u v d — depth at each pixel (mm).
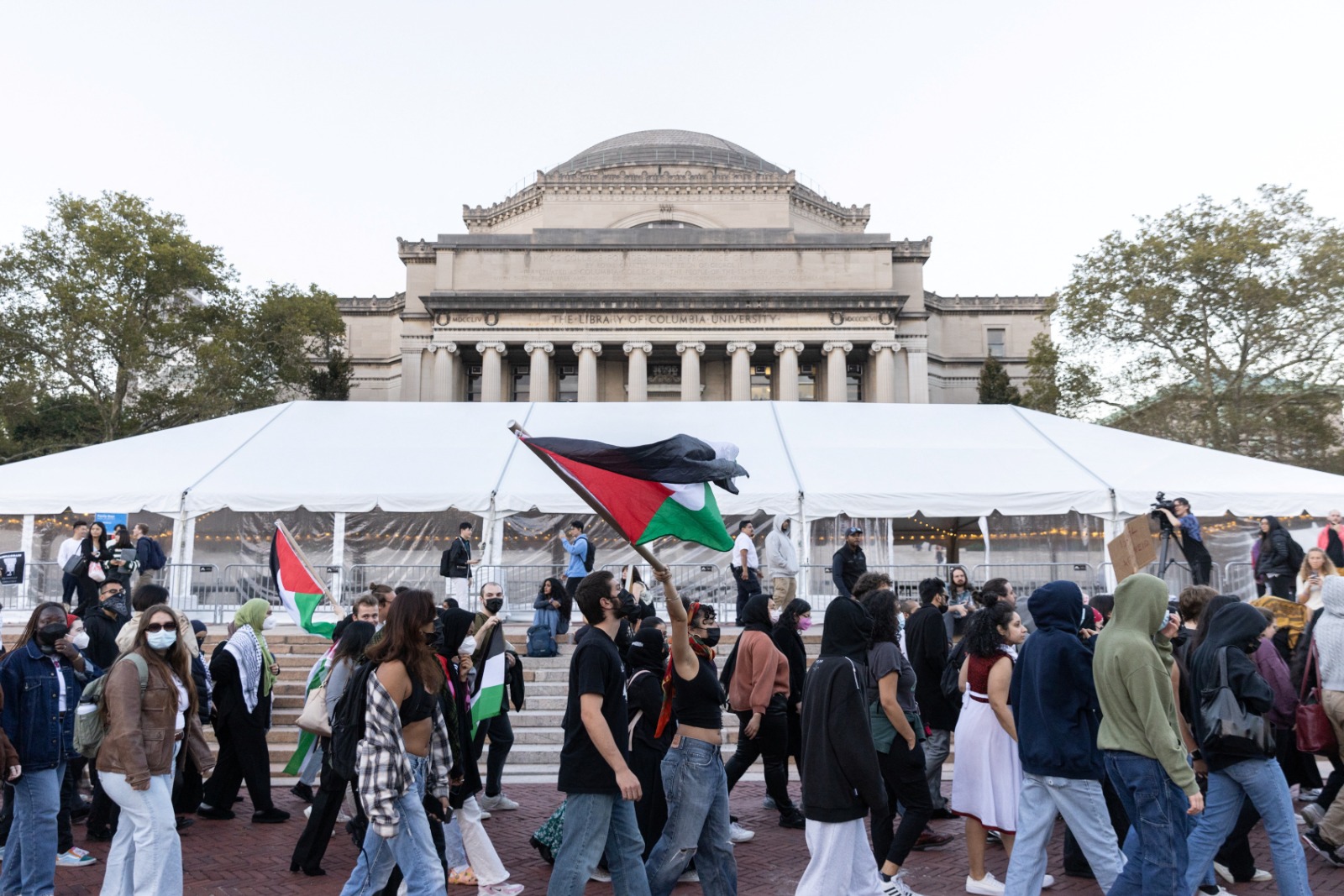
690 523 7973
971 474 23281
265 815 10898
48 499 21484
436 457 24031
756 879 8680
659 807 7777
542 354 65812
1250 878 8492
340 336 64125
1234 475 23094
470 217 77000
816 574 21812
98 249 49562
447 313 66188
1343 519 19438
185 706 7738
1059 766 6855
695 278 67562
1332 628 8672
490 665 9508
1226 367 43062
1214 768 6848
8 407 48906
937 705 10125
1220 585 19828
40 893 7566
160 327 51688
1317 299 40688
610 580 6777
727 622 21312
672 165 76312
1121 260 44125
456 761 7391
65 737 8047
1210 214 42719
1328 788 9125
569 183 72938
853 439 25578
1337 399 42188
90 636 11844
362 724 6680
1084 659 6973
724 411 27906
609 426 26469
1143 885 6289
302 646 17781
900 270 71062
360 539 25484
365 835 6906
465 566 19688
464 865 8477
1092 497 22234
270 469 23062
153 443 24828
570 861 6453
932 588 10320
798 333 66125
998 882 8203
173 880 7086
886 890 7699
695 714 7125
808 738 6969
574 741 6590
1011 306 76625
